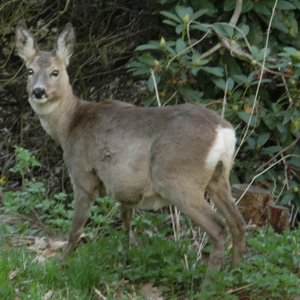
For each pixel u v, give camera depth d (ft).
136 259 31.19
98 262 31.04
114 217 39.40
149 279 30.50
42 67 33.81
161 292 29.60
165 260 30.81
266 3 38.99
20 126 50.14
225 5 39.27
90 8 47.85
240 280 29.89
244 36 37.93
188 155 28.94
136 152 30.30
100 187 32.71
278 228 37.55
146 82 45.03
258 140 39.24
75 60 47.50
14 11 47.44
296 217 42.75
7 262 29.27
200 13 37.78
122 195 31.19
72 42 34.73
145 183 30.35
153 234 34.01
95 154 31.86
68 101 33.88
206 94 40.98
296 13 41.39
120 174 30.83
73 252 32.42
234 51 37.86
